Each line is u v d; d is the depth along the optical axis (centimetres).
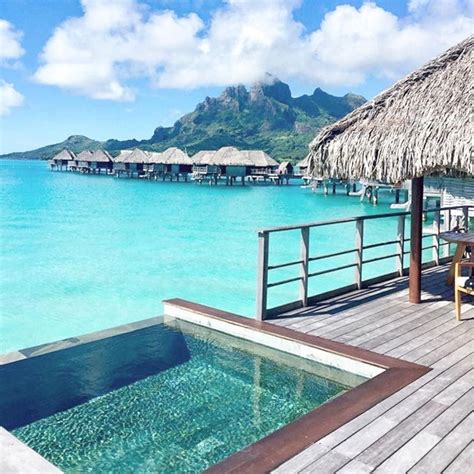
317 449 286
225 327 534
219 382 449
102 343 534
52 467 206
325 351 446
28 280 1127
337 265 1248
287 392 429
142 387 440
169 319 597
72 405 410
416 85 548
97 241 1636
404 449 285
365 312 554
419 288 588
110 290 1049
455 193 1755
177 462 333
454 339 472
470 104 473
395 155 511
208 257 1370
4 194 3638
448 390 363
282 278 1143
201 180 5434
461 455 279
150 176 6134
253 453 282
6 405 408
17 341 764
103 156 7306
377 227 1884
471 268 626
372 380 379
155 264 1285
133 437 363
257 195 3872
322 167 589
